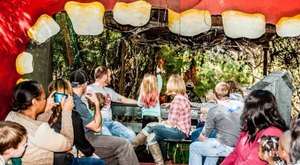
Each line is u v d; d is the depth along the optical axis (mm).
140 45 11234
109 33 11086
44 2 5094
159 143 6984
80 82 5129
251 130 4227
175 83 6371
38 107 4078
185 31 5160
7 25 5066
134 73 11891
